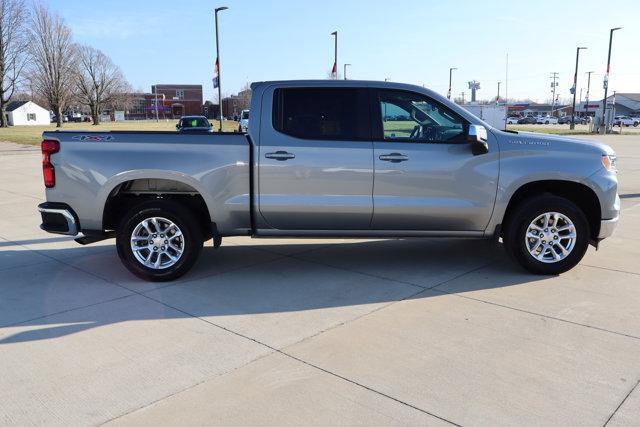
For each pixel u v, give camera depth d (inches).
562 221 215.8
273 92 213.9
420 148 211.9
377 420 118.5
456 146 212.4
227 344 157.6
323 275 223.6
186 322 174.4
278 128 212.5
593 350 151.1
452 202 213.5
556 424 116.6
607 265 233.5
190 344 157.8
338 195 211.9
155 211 211.5
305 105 213.5
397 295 197.9
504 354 149.1
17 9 2479.1
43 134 211.3
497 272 225.0
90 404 125.9
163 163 208.4
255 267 236.1
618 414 120.1
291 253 259.6
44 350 154.3
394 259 247.0
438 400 126.2
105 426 117.3
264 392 130.6
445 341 157.8
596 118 1673.2
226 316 179.2
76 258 254.7
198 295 200.2
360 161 209.8
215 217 214.4
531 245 218.1
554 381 134.3
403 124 215.0
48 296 199.9
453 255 253.3
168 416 120.8
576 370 139.8
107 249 273.1
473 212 214.4
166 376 138.9
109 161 208.5
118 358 149.1
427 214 213.9
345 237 219.6
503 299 192.2
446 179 211.8
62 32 2849.4
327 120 213.6
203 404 125.5
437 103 214.4
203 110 4869.6
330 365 143.9
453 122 215.2
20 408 124.4
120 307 188.2
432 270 229.1
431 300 192.1
